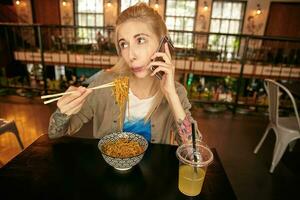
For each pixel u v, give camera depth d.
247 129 3.58
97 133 1.36
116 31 1.09
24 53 4.14
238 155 2.82
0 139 2.82
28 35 3.97
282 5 5.44
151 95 1.30
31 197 0.81
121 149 1.01
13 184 0.87
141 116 1.30
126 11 1.06
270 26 5.67
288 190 2.23
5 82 4.54
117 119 1.31
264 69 4.89
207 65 4.85
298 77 4.86
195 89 4.86
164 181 0.93
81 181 0.91
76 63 3.93
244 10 5.65
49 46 3.95
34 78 4.50
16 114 3.63
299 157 2.85
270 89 2.51
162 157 1.10
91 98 1.31
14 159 1.02
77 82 4.09
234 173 2.45
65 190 0.85
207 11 5.55
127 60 1.11
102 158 1.07
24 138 2.90
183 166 0.88
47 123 3.34
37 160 1.02
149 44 1.07
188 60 4.81
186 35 4.61
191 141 1.01
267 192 2.19
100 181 0.91
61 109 1.00
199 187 0.85
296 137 2.34
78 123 1.30
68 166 0.99
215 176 0.98
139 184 0.91
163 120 1.31
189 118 1.15
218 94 4.69
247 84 5.08
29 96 4.38
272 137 3.33
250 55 5.50
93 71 3.96
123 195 0.84
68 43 3.87
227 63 4.86
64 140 1.20
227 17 5.71
